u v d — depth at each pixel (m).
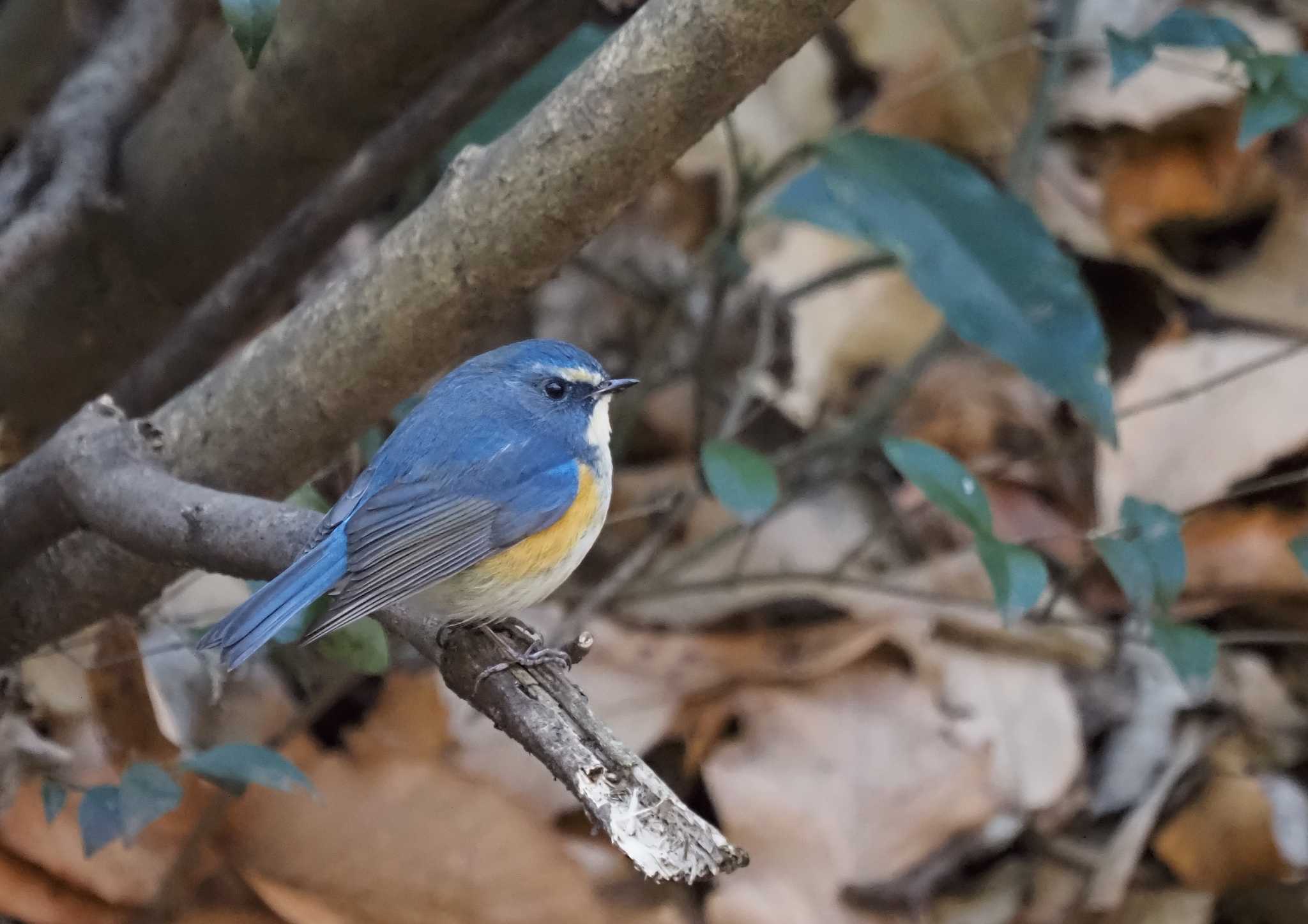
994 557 6.70
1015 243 7.75
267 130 6.70
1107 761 8.59
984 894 7.82
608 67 5.43
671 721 8.43
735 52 5.22
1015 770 8.21
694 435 10.05
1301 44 10.48
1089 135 10.63
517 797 7.95
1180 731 8.65
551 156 5.59
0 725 6.95
